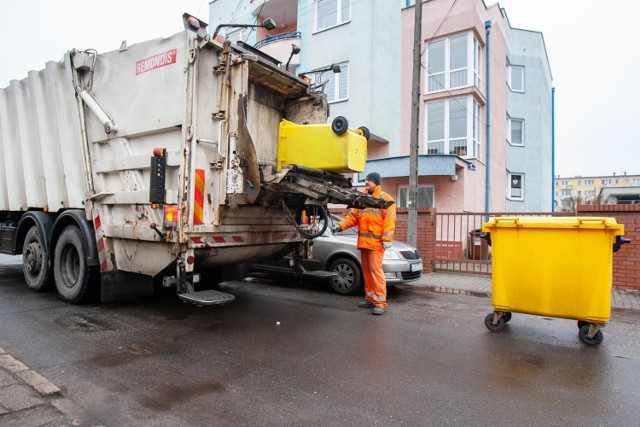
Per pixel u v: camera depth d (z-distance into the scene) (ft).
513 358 14.24
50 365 12.53
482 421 9.89
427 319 19.17
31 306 19.27
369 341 15.66
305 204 18.81
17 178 24.17
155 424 9.37
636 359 14.34
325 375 12.37
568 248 15.96
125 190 17.19
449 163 43.98
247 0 67.77
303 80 19.98
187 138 15.16
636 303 23.39
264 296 23.43
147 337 15.46
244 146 15.49
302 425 9.50
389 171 46.96
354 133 17.63
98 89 18.42
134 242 17.02
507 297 17.01
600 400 11.12
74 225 19.65
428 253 33.94
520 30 70.95
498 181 61.67
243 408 10.23
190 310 19.57
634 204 26.55
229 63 15.89
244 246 17.90
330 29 53.83
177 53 15.55
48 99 20.84
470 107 51.70
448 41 53.57
